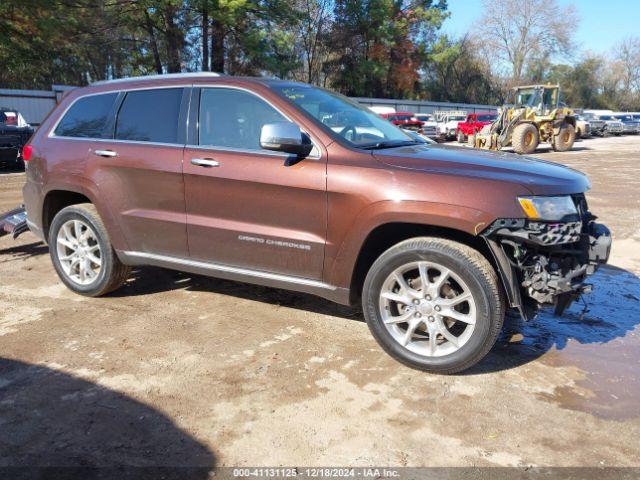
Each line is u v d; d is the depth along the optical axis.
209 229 3.89
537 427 2.81
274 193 3.62
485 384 3.25
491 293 3.09
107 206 4.31
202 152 3.89
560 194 3.16
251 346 3.73
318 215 3.50
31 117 25.48
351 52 45.47
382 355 3.61
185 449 2.62
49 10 23.42
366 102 42.69
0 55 27.44
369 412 2.94
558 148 23.66
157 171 4.04
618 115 44.97
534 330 4.07
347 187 3.38
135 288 4.89
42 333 3.91
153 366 3.44
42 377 3.29
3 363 3.46
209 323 4.12
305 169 3.52
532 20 61.31
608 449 2.64
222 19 26.86
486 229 3.08
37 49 27.80
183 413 2.92
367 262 3.59
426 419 2.88
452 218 3.10
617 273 5.54
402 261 3.29
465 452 2.61
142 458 2.55
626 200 10.09
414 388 3.19
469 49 62.16
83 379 3.27
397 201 3.23
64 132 4.67
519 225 3.04
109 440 2.69
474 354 3.17
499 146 22.41
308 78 45.19
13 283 5.03
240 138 3.82
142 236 4.23
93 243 4.59
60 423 2.82
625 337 3.96
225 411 2.94
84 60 34.94
